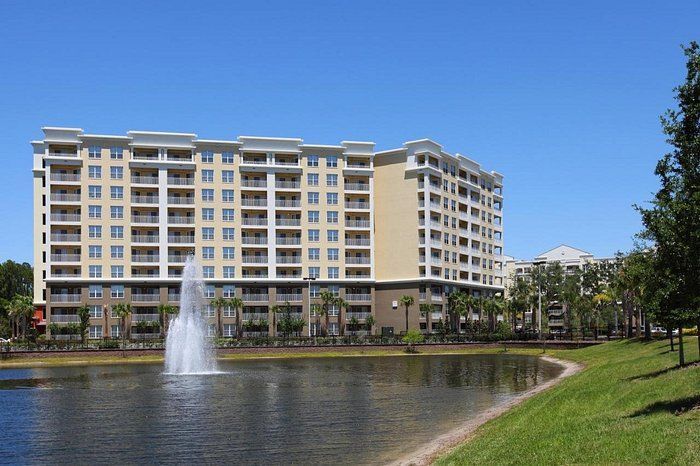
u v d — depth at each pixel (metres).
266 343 122.12
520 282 168.88
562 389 49.09
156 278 136.38
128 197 136.62
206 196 140.88
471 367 89.88
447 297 150.88
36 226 145.88
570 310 184.75
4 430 41.72
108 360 108.19
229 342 121.31
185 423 43.53
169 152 140.00
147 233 138.12
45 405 53.22
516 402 51.09
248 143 144.12
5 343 116.19
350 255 149.25
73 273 133.75
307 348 120.44
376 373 81.38
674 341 74.50
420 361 103.81
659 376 42.47
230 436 38.59
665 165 25.97
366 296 149.12
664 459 20.45
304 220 146.38
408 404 51.81
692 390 32.59
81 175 134.75
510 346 127.44
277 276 144.38
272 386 66.25
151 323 133.38
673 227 25.58
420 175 148.88
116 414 47.97
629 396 35.75
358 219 150.50
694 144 24.78
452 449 31.59
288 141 146.00
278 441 36.88
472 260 167.38
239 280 141.00
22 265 199.88
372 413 47.09
